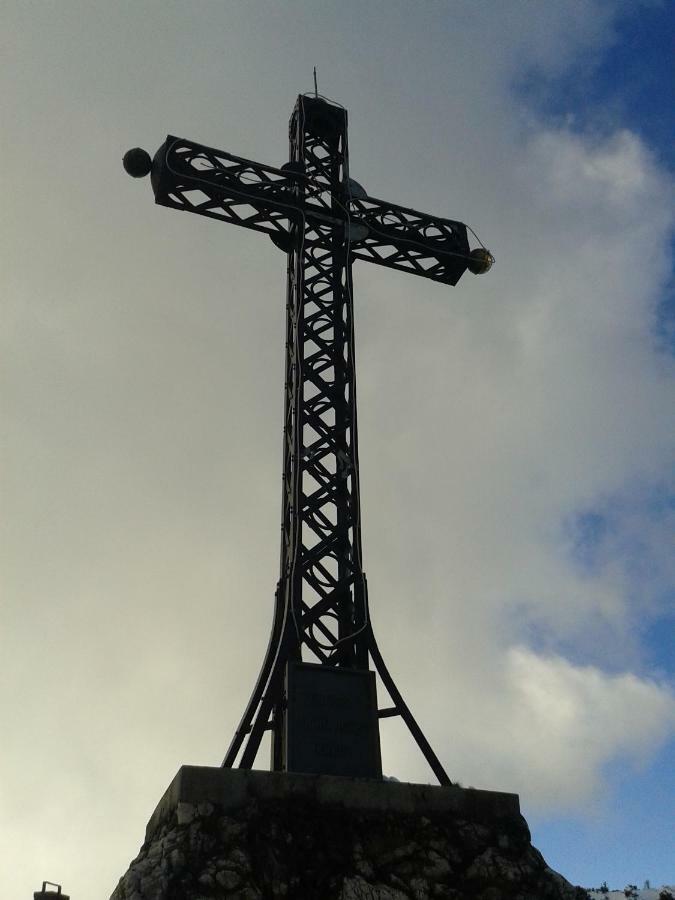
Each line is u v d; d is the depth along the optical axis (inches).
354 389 842.2
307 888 584.7
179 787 601.6
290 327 879.7
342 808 625.9
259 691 700.7
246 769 617.6
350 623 751.1
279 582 756.0
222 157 889.5
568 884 649.6
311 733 670.5
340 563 777.6
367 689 700.0
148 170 882.8
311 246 910.4
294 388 831.1
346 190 931.3
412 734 698.2
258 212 906.7
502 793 675.4
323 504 793.6
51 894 584.4
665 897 908.0
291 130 997.2
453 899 607.2
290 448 821.2
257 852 584.1
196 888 555.5
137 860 593.3
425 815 643.5
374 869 605.6
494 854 637.9
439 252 939.3
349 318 876.0
